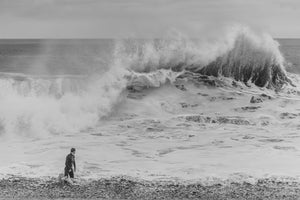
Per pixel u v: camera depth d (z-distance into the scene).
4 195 13.15
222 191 13.41
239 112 24.14
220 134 20.44
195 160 16.70
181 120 22.89
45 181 14.49
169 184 14.08
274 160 16.50
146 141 19.53
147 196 13.12
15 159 17.02
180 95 26.91
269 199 12.74
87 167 16.00
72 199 12.88
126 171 15.49
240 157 16.94
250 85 30.36
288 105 25.39
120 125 22.20
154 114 24.11
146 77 27.98
